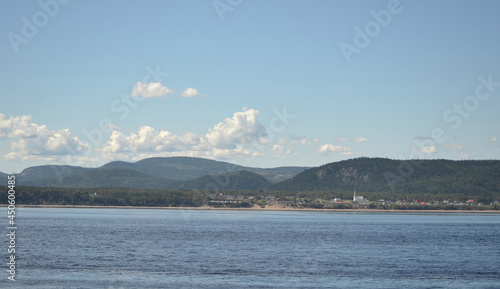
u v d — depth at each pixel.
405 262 108.88
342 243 148.12
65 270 93.19
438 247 140.62
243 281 85.12
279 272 93.75
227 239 155.50
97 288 78.81
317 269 97.56
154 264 100.94
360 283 85.12
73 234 164.62
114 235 163.50
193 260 107.06
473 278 91.25
